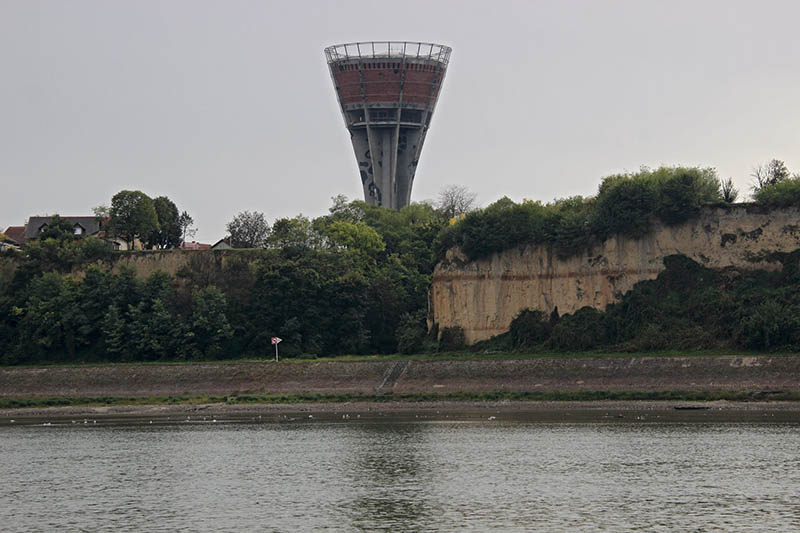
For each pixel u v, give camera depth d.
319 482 70.00
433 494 64.94
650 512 58.12
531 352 132.00
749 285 126.12
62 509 62.94
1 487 70.75
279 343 146.00
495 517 57.91
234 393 125.62
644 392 111.00
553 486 66.31
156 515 60.59
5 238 195.12
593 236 135.25
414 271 168.25
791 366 108.56
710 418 96.31
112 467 78.38
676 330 123.62
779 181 140.00
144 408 120.69
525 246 139.50
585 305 133.62
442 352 139.00
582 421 97.56
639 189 133.12
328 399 119.88
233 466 77.50
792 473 68.31
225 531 56.09
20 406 125.31
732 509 58.41
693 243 131.12
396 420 103.50
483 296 140.38
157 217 197.12
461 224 144.88
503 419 101.44
